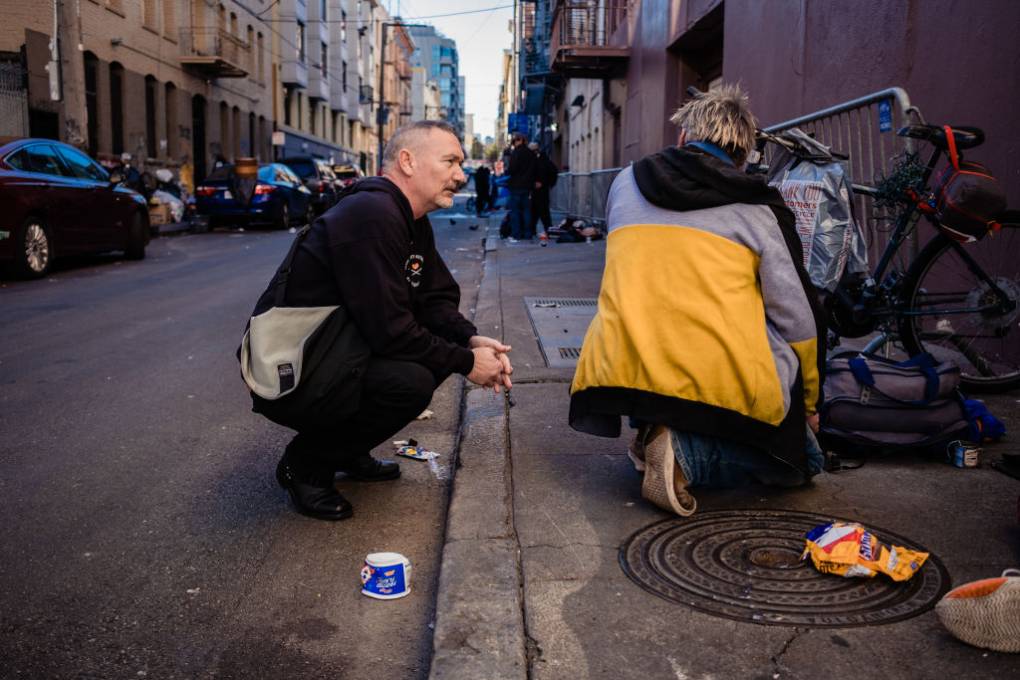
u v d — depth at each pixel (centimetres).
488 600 255
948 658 224
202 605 275
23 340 705
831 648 229
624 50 1911
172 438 447
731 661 225
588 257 1207
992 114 551
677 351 299
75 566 302
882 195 476
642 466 352
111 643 252
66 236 1171
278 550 314
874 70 706
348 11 6166
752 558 284
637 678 219
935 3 615
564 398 481
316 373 307
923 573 270
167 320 802
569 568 279
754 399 296
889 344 490
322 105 5575
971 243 510
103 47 2455
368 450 345
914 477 354
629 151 1894
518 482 356
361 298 305
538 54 4022
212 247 1659
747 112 317
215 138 3381
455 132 325
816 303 308
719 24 1288
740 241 301
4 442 440
